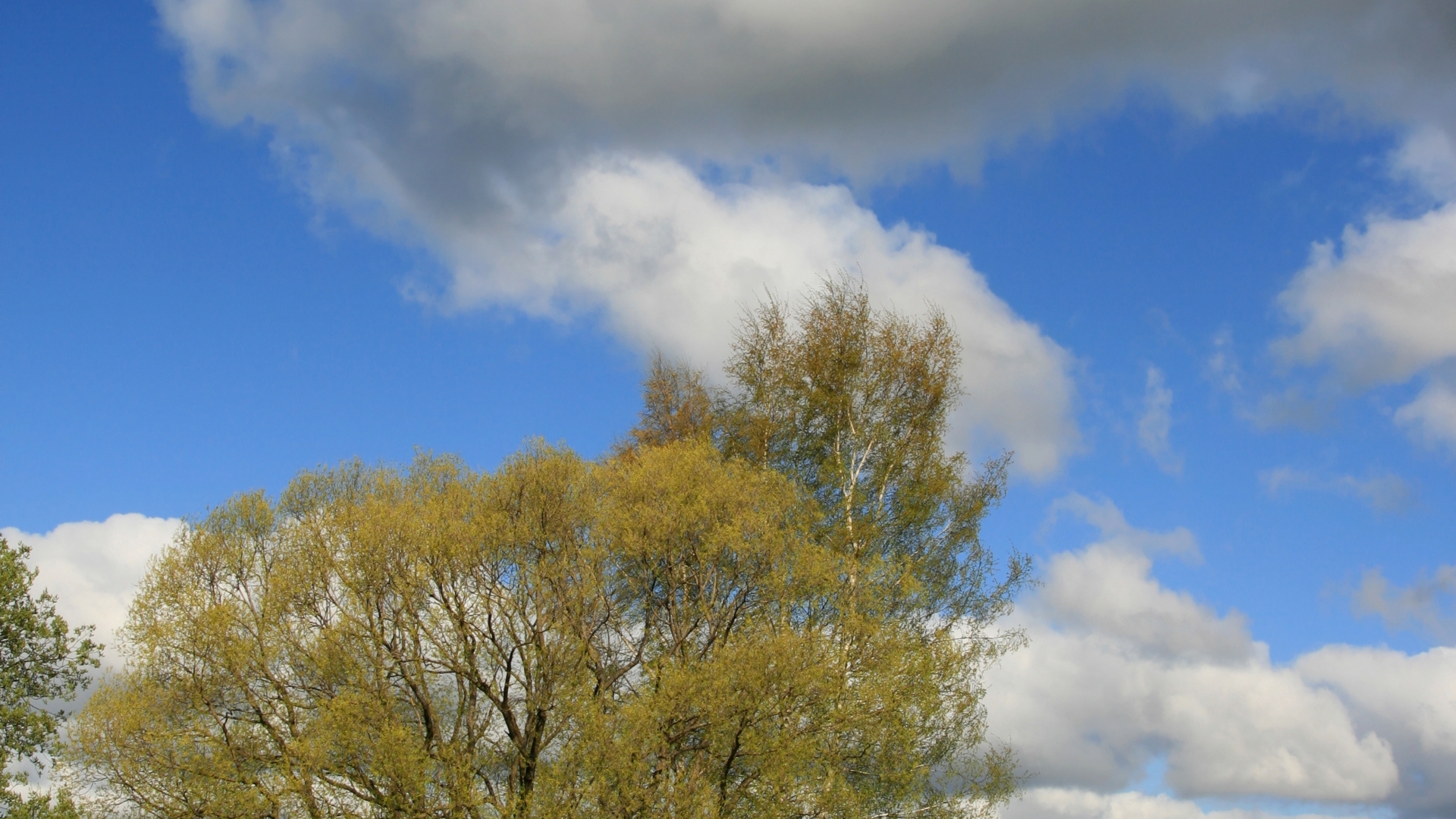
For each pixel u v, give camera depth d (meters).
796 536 20.03
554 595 18.91
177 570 19.02
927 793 19.00
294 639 18.25
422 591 18.52
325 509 19.75
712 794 16.06
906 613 20.91
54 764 16.89
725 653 16.89
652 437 27.33
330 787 16.88
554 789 16.05
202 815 16.70
